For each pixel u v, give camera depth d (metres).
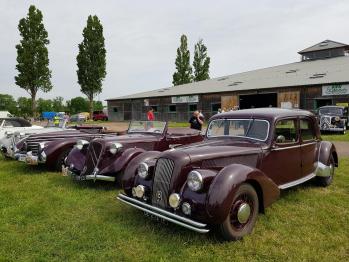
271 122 5.11
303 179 5.72
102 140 6.51
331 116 18.38
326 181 6.37
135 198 4.69
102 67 48.84
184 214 4.02
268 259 3.68
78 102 103.94
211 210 3.79
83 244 4.04
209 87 36.47
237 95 30.61
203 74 55.06
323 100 25.25
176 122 36.22
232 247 3.93
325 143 6.46
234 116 5.53
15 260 3.70
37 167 8.88
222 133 5.59
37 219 4.93
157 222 4.69
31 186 6.81
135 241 4.12
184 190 4.07
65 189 6.55
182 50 54.19
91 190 6.43
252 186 4.25
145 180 4.61
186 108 35.75
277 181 5.20
